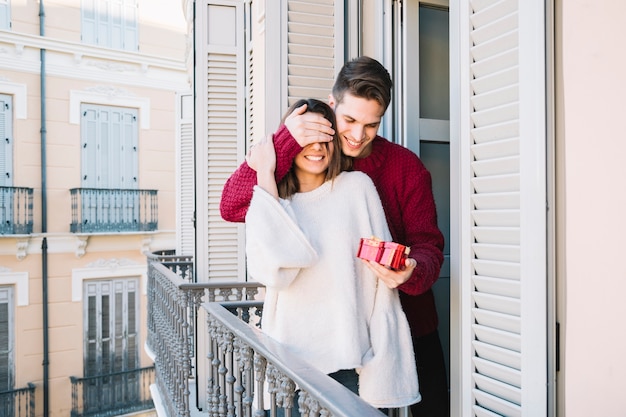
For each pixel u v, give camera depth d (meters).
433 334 1.49
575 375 1.04
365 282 1.17
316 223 1.16
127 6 8.50
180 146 7.10
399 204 1.31
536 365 1.10
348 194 1.18
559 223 1.10
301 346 1.14
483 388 1.25
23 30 7.69
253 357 1.40
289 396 1.04
